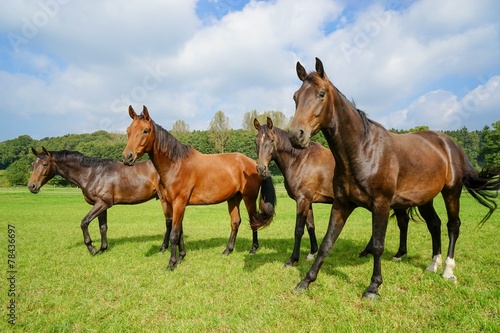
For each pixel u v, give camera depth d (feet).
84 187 21.83
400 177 11.75
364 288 12.26
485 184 13.93
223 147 196.24
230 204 21.09
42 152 22.29
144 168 23.29
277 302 11.24
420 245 20.45
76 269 17.06
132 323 10.21
